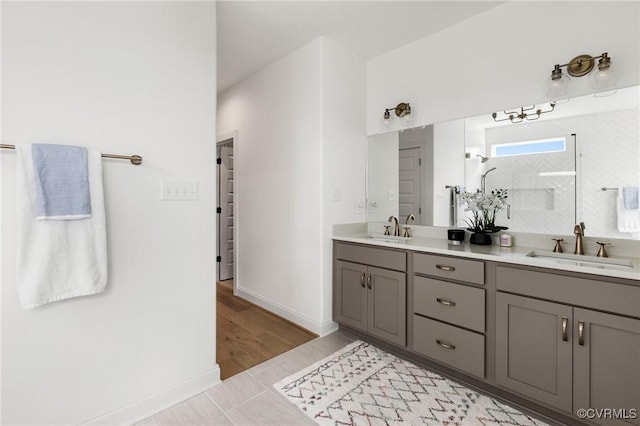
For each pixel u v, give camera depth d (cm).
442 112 250
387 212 288
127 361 161
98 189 146
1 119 126
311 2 212
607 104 181
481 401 178
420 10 223
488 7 220
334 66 269
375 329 239
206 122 190
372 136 298
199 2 187
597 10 180
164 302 174
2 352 128
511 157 218
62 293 137
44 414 138
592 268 144
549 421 161
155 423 161
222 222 434
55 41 138
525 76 208
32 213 130
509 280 172
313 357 228
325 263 267
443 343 199
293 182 289
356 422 161
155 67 169
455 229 245
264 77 320
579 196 193
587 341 146
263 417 165
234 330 274
